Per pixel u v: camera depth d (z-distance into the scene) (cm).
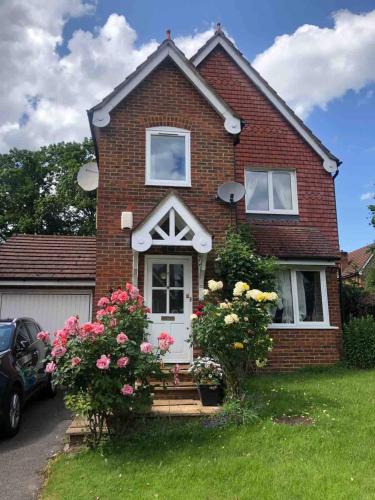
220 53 1319
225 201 979
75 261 1331
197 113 1023
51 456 586
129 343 583
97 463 521
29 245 1430
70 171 3244
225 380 730
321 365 1063
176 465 498
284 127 1290
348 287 1570
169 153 1007
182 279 940
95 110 965
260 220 1216
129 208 948
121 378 569
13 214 3359
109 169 958
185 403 736
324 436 555
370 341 1061
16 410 698
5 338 766
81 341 568
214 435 582
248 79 1312
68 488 461
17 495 470
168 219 916
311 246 1123
